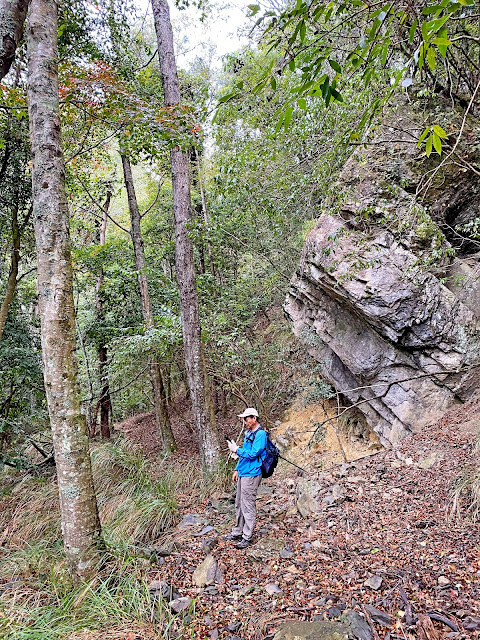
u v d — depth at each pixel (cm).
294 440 739
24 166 718
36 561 398
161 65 704
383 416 591
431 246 522
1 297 801
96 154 975
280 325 986
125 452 721
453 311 511
